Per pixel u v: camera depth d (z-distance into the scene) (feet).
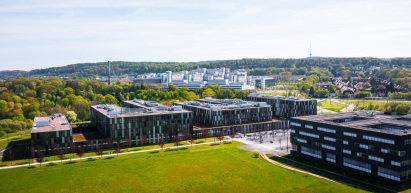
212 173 421.18
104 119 598.34
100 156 503.61
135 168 442.91
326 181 386.52
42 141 499.92
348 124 441.68
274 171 426.51
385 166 379.55
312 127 477.36
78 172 425.69
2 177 406.41
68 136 517.14
